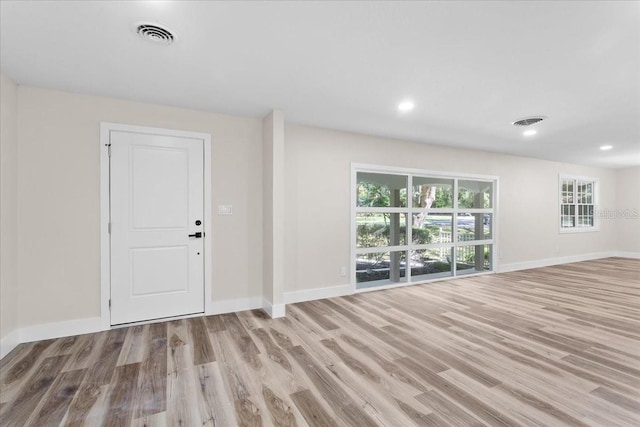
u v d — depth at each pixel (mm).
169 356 2469
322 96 3043
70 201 2889
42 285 2785
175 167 3311
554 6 1705
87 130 2955
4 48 2127
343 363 2357
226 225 3545
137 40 2043
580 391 1990
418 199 5082
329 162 4246
